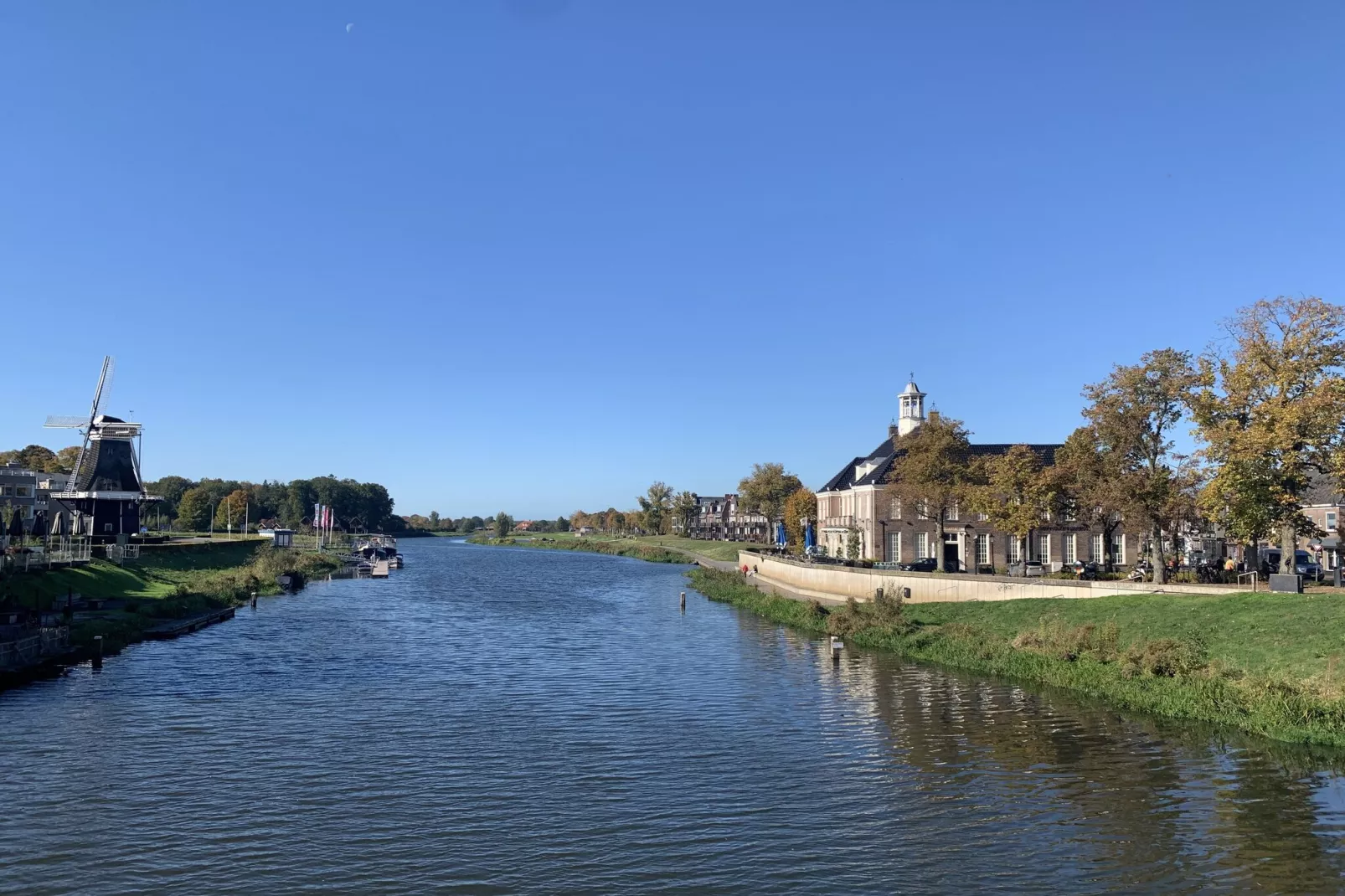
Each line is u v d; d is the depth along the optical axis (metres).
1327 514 68.25
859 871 20.22
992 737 31.17
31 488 107.62
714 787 26.06
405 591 93.56
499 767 28.00
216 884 19.38
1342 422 45.25
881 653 50.03
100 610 59.53
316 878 19.72
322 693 38.78
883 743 30.66
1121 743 30.12
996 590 58.66
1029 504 62.78
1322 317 46.56
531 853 21.20
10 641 41.34
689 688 40.19
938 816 23.62
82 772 27.08
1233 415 49.28
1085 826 22.72
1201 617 42.19
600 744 30.78
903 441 76.75
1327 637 35.50
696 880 19.75
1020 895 18.94
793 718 34.41
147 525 177.88
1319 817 23.11
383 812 23.88
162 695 37.91
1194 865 20.34
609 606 78.81
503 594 91.62
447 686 40.75
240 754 29.16
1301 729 29.50
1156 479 53.00
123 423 106.56
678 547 186.12
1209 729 31.52
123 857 20.75
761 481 155.38
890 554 87.06
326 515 159.75
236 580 84.31
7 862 20.45
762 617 69.00
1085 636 43.25
